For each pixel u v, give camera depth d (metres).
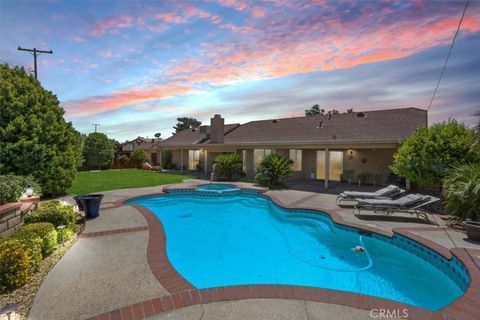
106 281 4.75
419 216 9.47
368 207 9.58
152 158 37.97
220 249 7.82
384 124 17.11
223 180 20.48
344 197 11.55
